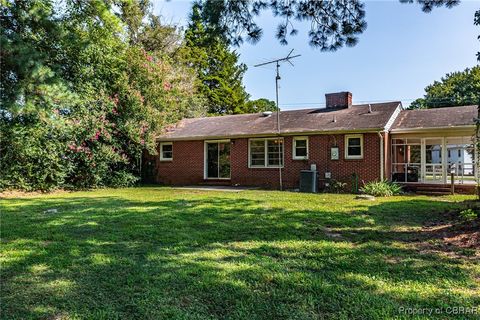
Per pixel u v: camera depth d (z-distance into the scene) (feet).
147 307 10.08
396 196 39.55
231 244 17.16
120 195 40.01
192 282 11.93
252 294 10.94
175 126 62.59
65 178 47.34
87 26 31.01
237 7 22.16
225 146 56.75
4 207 29.37
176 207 29.50
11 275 12.73
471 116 44.98
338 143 46.88
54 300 10.59
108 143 50.42
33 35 21.31
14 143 39.22
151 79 52.80
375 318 9.25
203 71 114.32
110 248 16.34
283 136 50.75
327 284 11.62
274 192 43.75
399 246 16.49
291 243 17.24
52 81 18.69
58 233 19.39
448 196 39.29
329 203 32.04
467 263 13.76
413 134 47.16
